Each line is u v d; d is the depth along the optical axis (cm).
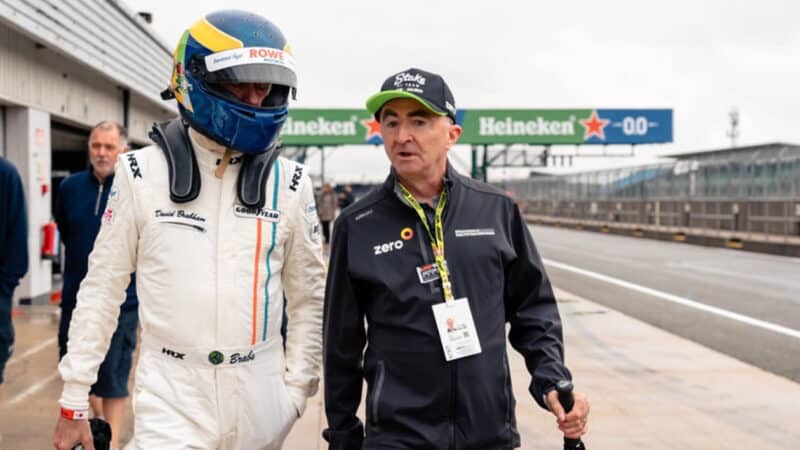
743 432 479
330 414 242
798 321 909
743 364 665
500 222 235
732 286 1245
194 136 220
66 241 414
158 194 217
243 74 209
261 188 222
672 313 970
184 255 214
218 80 209
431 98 221
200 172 219
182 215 215
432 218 229
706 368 648
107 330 225
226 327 214
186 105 213
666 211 2722
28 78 922
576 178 3731
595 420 500
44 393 543
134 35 1294
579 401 212
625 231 2978
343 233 234
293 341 244
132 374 593
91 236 405
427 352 219
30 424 472
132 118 1455
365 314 239
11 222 320
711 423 496
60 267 1225
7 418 484
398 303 221
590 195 3528
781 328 863
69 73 1064
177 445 208
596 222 3434
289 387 237
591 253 1970
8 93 862
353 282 232
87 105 1152
